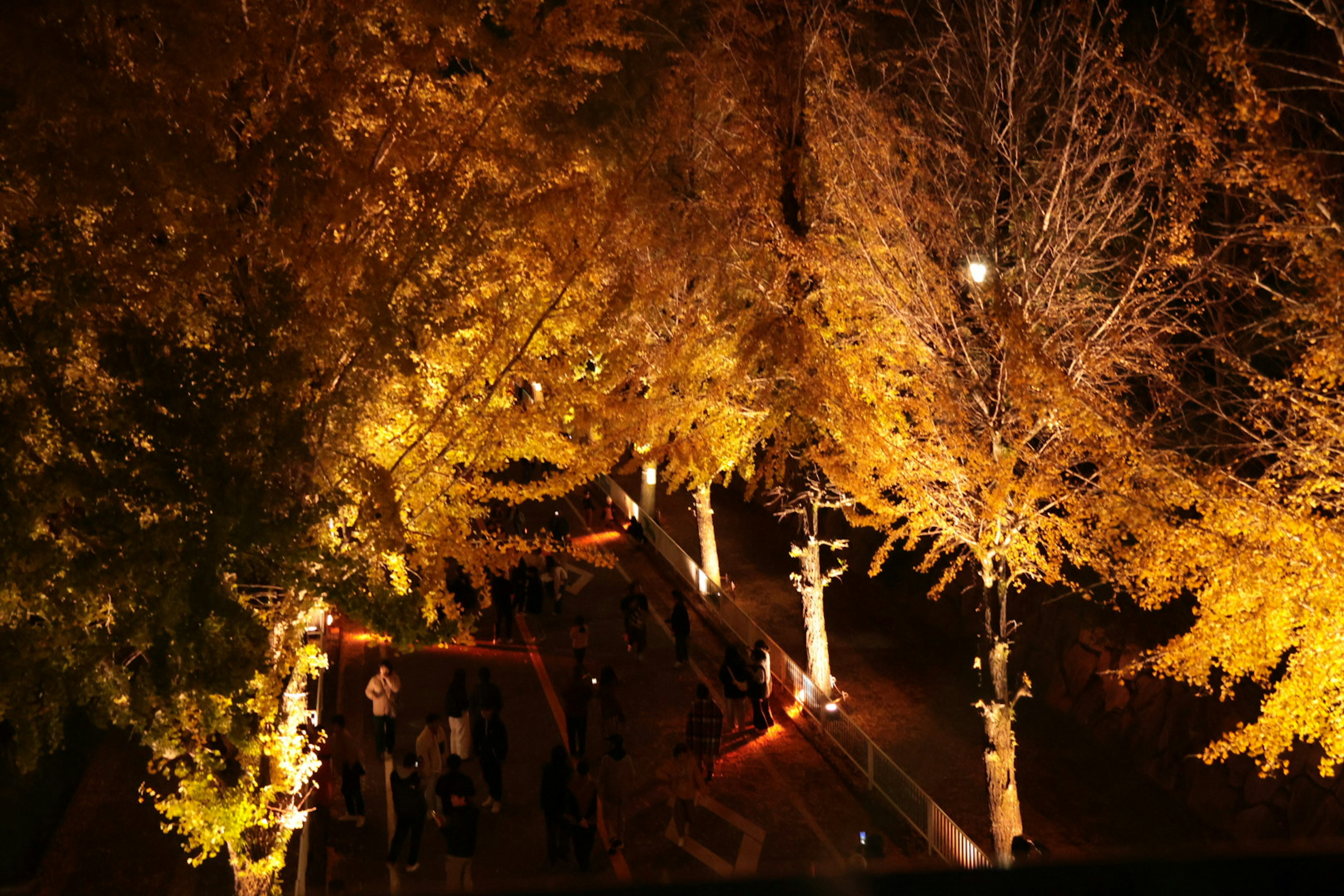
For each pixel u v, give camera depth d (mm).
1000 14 13219
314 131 8508
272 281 8328
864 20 16172
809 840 13867
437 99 10328
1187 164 12672
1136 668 10664
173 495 7602
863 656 20141
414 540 10867
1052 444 11961
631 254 11422
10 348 7648
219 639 7828
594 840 12820
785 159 14266
